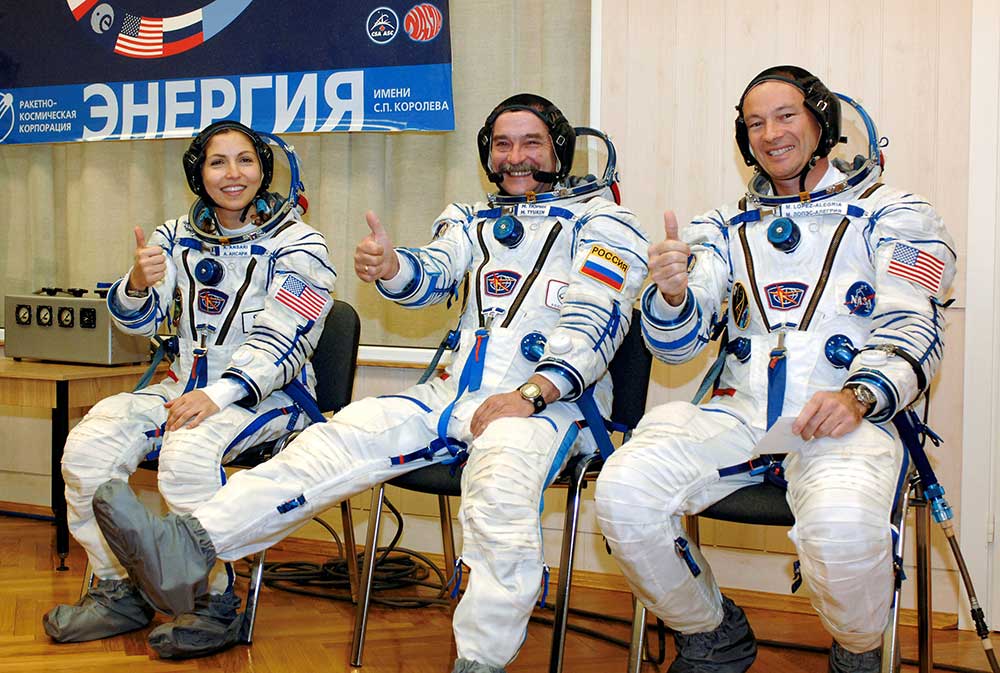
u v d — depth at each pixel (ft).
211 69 9.36
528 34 8.55
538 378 5.65
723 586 7.95
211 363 6.89
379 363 8.94
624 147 8.00
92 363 8.68
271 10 9.12
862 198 5.49
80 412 10.23
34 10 10.07
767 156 5.55
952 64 7.09
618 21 7.97
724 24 7.67
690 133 7.80
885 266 5.21
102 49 9.80
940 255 5.20
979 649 6.77
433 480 5.82
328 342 7.22
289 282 6.66
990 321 7.04
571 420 5.81
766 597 7.75
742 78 7.63
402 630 6.95
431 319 9.00
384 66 8.75
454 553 7.50
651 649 6.65
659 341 5.57
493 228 6.28
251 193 6.96
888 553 4.57
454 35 8.75
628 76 7.97
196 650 6.16
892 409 4.83
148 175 9.90
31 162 10.43
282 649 6.45
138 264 6.77
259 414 6.57
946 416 7.22
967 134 7.07
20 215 10.61
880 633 4.78
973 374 7.10
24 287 10.61
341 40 8.88
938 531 7.31
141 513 5.05
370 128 8.80
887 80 7.25
